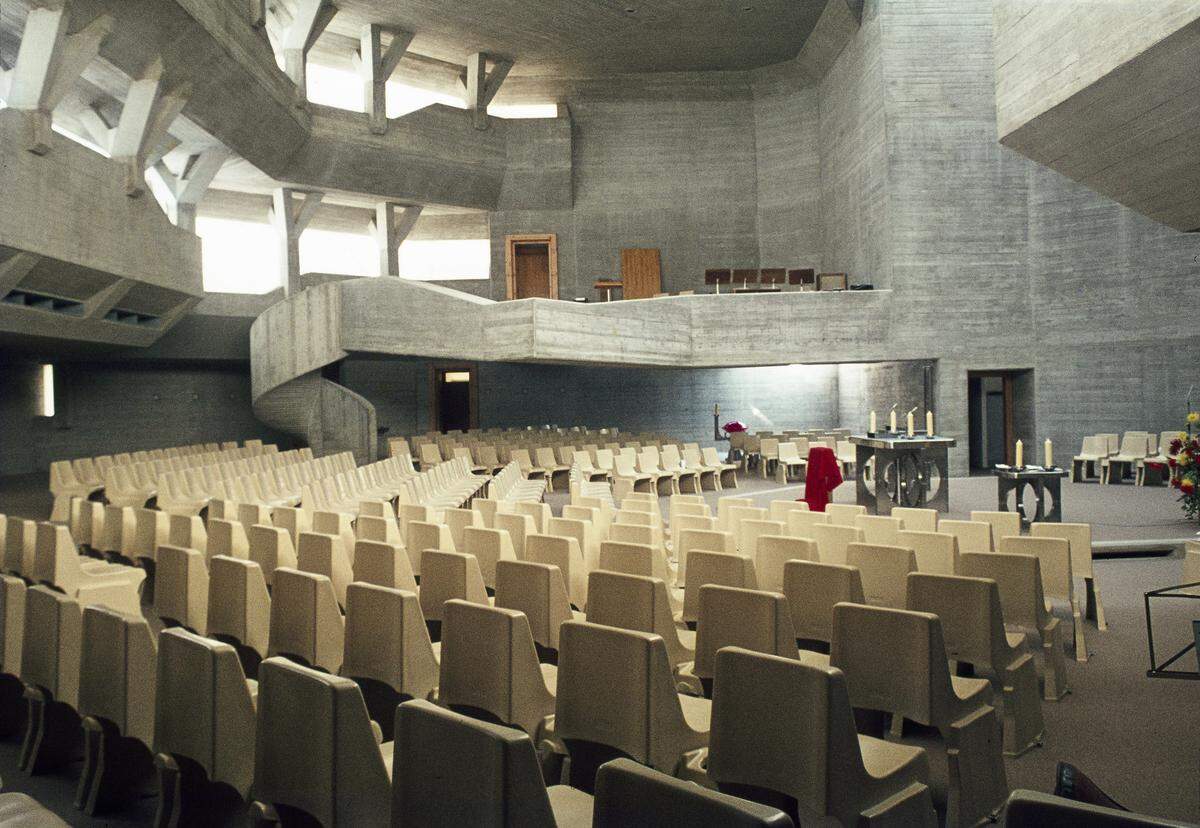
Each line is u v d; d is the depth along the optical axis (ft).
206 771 9.84
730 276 64.85
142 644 11.03
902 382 68.69
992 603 14.15
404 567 17.89
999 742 12.05
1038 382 62.03
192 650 9.78
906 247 62.28
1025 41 28.63
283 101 62.18
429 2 64.75
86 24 43.01
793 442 61.31
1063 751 14.55
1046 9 27.35
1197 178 31.07
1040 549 20.42
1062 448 61.31
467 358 55.72
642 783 5.56
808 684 8.29
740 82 79.46
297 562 19.48
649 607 13.96
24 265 42.09
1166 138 27.61
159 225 54.49
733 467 57.00
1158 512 41.29
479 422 81.61
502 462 60.75
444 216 84.07
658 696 9.52
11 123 39.70
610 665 9.83
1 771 13.12
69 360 69.77
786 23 68.74
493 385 81.76
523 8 65.46
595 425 81.61
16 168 39.91
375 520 22.85
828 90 73.67
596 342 56.34
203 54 51.19
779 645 12.11
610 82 80.28
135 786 11.73
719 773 8.91
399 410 81.76
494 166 78.28
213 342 72.95
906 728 14.98
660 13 66.33
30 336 51.24
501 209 80.64
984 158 62.18
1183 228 38.27
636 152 80.84
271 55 59.93
